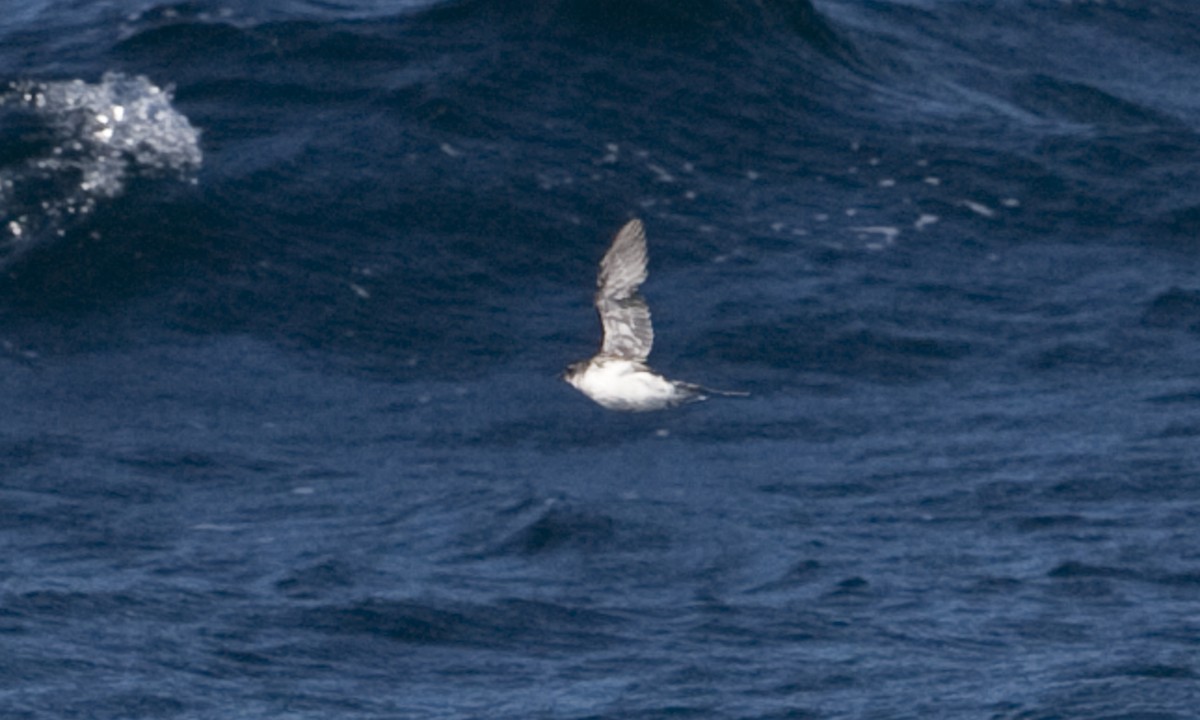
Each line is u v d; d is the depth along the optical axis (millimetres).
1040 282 75812
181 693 47375
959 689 47094
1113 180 82875
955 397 67938
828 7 96062
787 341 70750
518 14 88312
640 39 87688
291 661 49531
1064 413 66750
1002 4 100188
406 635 51125
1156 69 96938
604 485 61688
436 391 68125
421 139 81000
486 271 74688
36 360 68938
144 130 80125
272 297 72812
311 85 83938
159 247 74438
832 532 58281
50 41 86312
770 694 47094
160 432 65188
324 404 67250
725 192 79750
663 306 72500
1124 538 57406
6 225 74750
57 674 48156
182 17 87562
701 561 56094
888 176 81812
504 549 56938
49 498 60281
